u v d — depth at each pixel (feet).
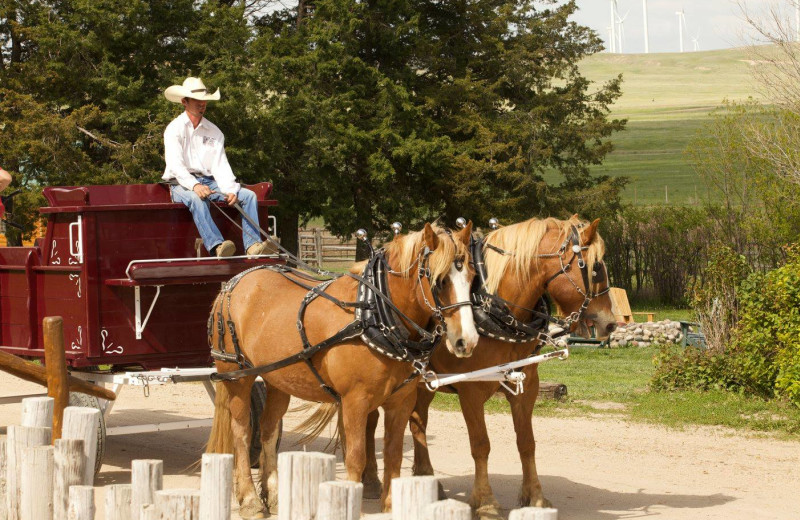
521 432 26.32
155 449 36.70
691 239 96.84
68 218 29.12
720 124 93.40
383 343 22.16
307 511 14.87
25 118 77.77
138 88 80.53
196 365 30.37
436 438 39.55
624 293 76.38
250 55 87.51
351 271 24.22
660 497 28.68
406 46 101.91
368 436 28.78
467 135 106.22
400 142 92.68
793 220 82.23
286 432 40.68
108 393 26.89
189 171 32.45
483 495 25.54
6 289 32.01
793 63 74.38
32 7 84.17
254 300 25.59
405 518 13.33
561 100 104.83
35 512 17.69
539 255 25.73
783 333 43.96
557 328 26.50
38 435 18.80
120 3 80.53
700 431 40.09
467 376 23.45
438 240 21.90
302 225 101.55
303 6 106.42
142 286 29.01
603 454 35.78
